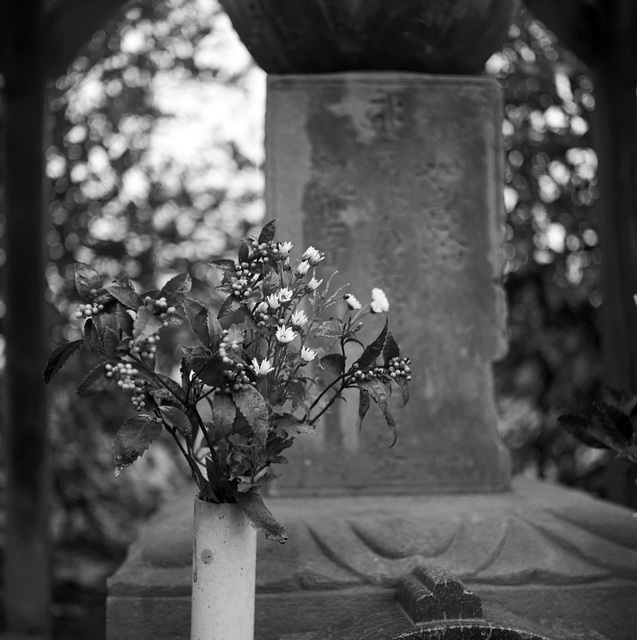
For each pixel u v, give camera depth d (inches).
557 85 157.2
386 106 82.2
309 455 79.9
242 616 55.7
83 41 136.2
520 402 167.6
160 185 165.8
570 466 164.1
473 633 55.6
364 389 54.9
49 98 135.6
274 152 81.4
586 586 72.2
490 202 83.2
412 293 81.7
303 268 55.1
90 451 170.9
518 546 73.4
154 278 165.3
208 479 56.3
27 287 133.6
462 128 83.1
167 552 72.4
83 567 172.4
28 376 134.4
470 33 80.9
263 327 53.6
